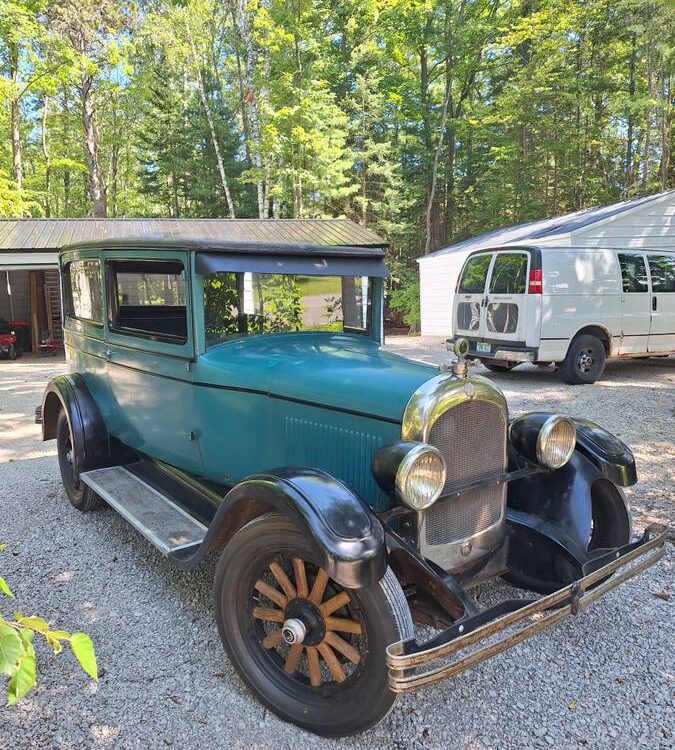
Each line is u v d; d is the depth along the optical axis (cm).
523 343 830
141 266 362
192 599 315
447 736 219
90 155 2605
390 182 2342
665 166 1889
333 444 264
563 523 279
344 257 354
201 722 227
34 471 552
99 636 282
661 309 916
